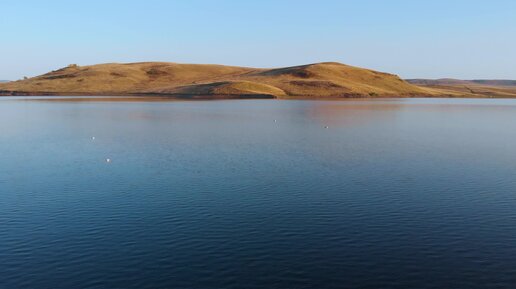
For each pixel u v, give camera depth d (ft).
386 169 167.53
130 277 81.35
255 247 93.71
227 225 106.63
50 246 95.35
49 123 345.10
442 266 85.15
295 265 85.46
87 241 97.71
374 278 80.64
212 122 352.08
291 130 299.38
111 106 550.36
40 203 125.39
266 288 77.15
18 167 173.37
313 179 151.12
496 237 99.25
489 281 79.46
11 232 103.50
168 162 181.57
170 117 396.16
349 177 154.10
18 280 80.94
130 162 181.98
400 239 97.91
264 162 181.16
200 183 145.89
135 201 126.31
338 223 107.86
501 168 169.78
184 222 108.88
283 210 117.70
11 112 456.86
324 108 530.68
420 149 216.74
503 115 453.58
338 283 78.84
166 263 86.63
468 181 148.77
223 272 82.84
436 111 509.35
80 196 131.95
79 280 80.64
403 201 125.70
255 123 345.51
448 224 107.45
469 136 271.28
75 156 196.75
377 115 434.71
